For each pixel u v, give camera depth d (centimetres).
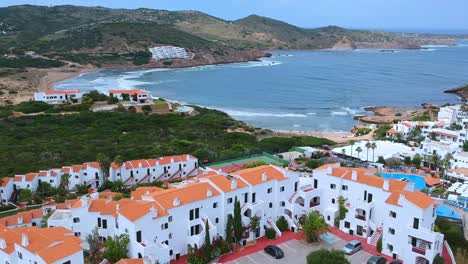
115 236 7125
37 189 11425
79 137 17225
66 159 13875
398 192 7662
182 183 9450
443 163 13175
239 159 13725
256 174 8594
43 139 16875
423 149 14575
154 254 6838
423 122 18838
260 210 8319
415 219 7194
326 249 7150
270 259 7438
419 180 11731
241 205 8231
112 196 9294
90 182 11906
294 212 8731
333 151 14925
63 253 6131
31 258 6209
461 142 16162
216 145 16138
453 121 19788
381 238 7712
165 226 7219
